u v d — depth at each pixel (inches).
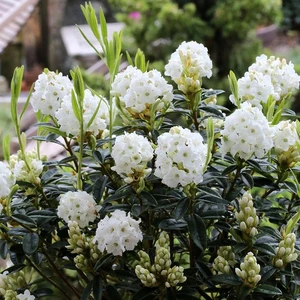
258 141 21.1
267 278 21.6
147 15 81.7
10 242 24.1
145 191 22.2
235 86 23.9
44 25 129.3
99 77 76.7
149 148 21.7
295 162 23.0
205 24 81.0
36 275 34.0
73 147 26.1
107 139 23.7
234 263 23.2
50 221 24.0
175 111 24.3
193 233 21.7
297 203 24.2
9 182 22.7
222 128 25.4
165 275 21.5
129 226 21.0
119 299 22.8
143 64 25.6
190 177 20.5
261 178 23.7
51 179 24.6
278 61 26.5
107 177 24.2
